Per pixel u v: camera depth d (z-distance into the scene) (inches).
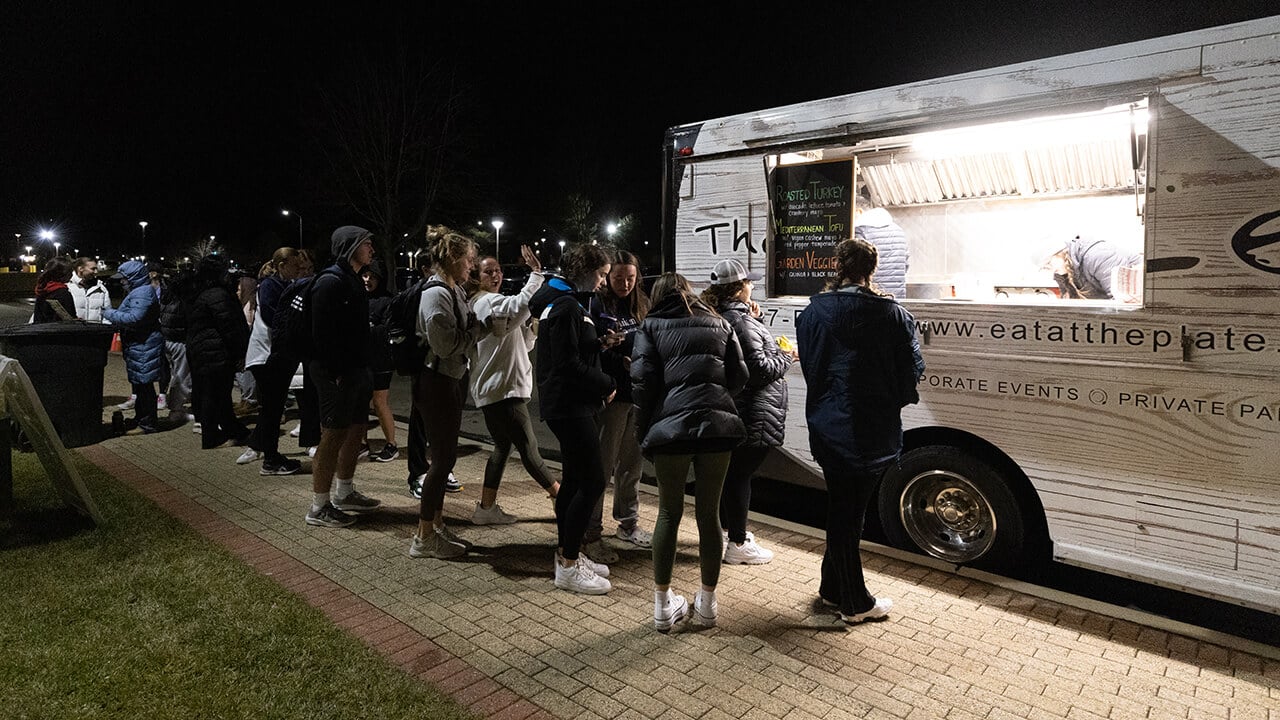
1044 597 157.6
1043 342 153.2
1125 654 136.0
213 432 284.2
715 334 142.3
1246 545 133.3
